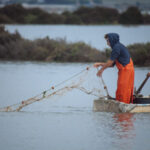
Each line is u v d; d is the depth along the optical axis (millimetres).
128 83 38406
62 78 61188
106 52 88875
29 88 52094
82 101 44406
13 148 27016
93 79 60188
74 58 88562
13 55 92875
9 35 98250
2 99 44562
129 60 38594
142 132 30531
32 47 93812
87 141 28422
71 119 35000
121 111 37125
